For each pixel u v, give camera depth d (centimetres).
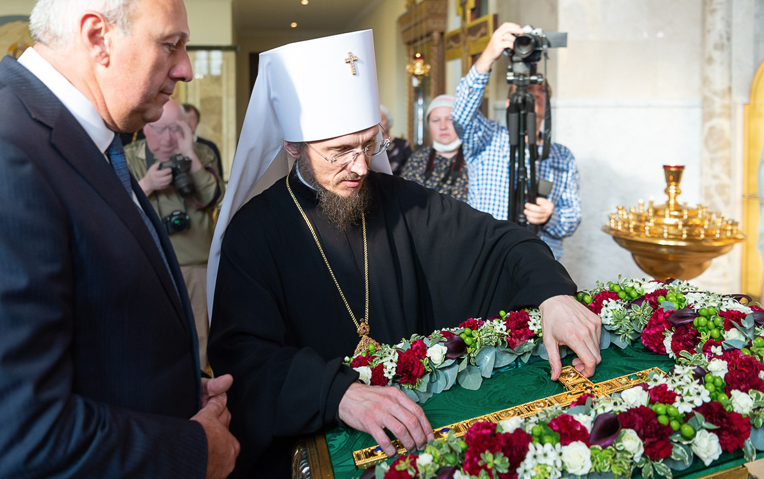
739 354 124
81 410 90
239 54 1520
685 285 165
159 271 109
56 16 101
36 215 88
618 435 100
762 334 136
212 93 952
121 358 101
